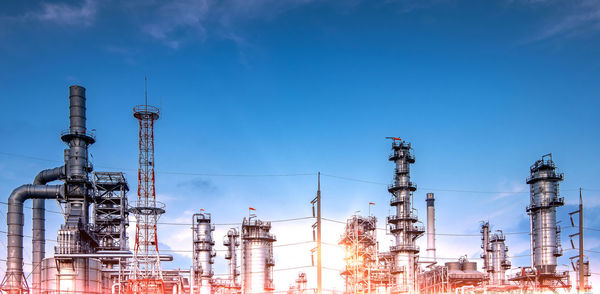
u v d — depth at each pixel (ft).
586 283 453.17
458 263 360.07
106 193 364.58
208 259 487.61
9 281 321.11
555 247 352.90
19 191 334.03
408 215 386.11
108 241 360.69
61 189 335.67
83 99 347.56
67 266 287.89
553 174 358.64
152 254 301.22
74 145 339.77
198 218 494.18
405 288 362.74
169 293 354.33
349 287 350.84
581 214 214.48
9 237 328.49
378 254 355.15
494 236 520.01
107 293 336.70
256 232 423.64
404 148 395.96
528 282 360.48
